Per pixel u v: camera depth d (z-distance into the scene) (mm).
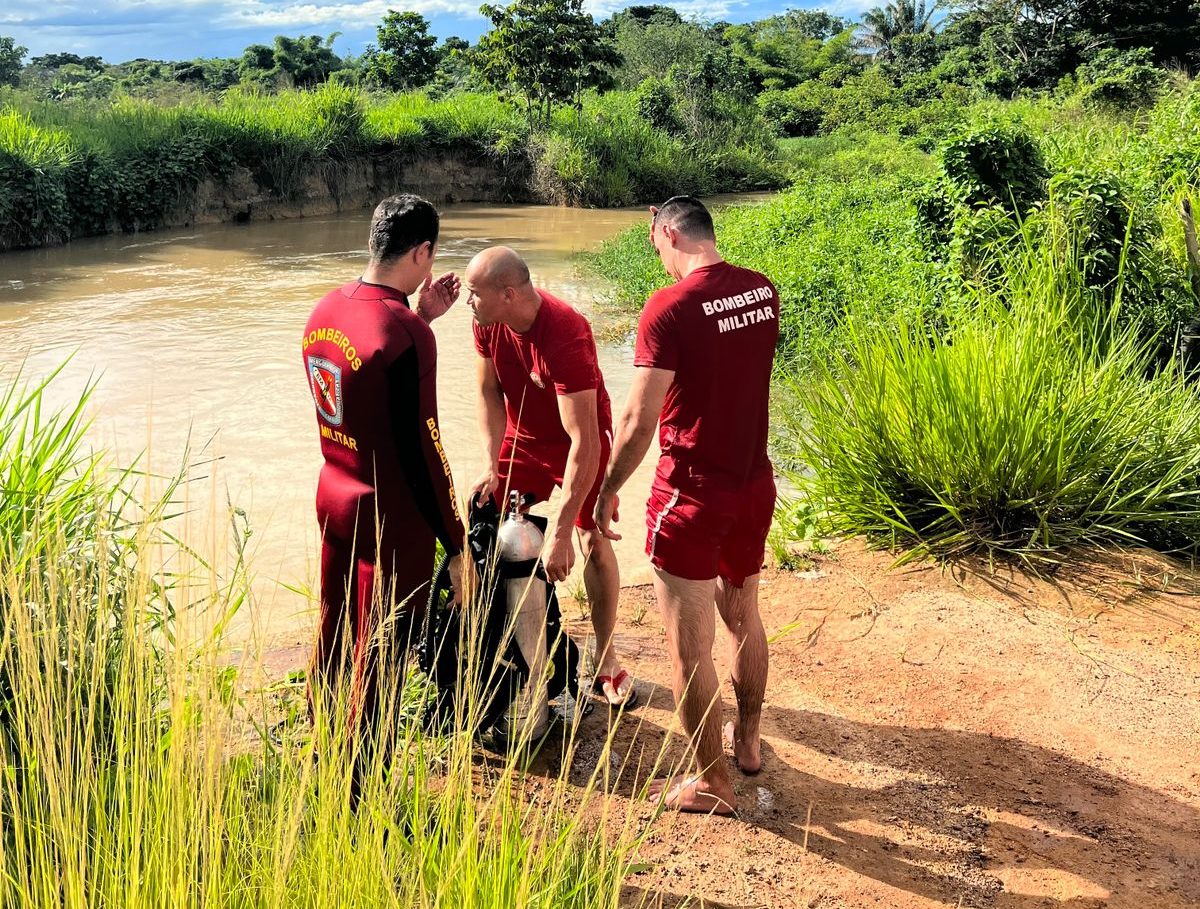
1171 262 8188
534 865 2355
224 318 13406
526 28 30562
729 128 35375
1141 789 3490
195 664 2352
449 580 3355
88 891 2006
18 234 19656
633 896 2906
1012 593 4957
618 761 3555
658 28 45312
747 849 3139
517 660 3402
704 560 3135
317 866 2100
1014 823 3309
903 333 6152
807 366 8977
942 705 4016
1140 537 5480
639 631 4691
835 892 2967
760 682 3453
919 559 5367
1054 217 7762
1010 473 5430
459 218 25656
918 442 5574
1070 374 5793
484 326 3674
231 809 2191
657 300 3035
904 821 3305
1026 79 50719
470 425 8703
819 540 5707
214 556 2184
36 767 2045
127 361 10961
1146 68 30594
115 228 21938
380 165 28203
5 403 3855
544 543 3518
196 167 23516
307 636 4602
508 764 2387
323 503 3092
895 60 71812
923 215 9859
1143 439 5668
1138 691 4074
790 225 14578
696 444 3072
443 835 2332
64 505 3324
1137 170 10680
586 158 29438
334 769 2275
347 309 2945
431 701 3326
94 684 2020
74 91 29969
